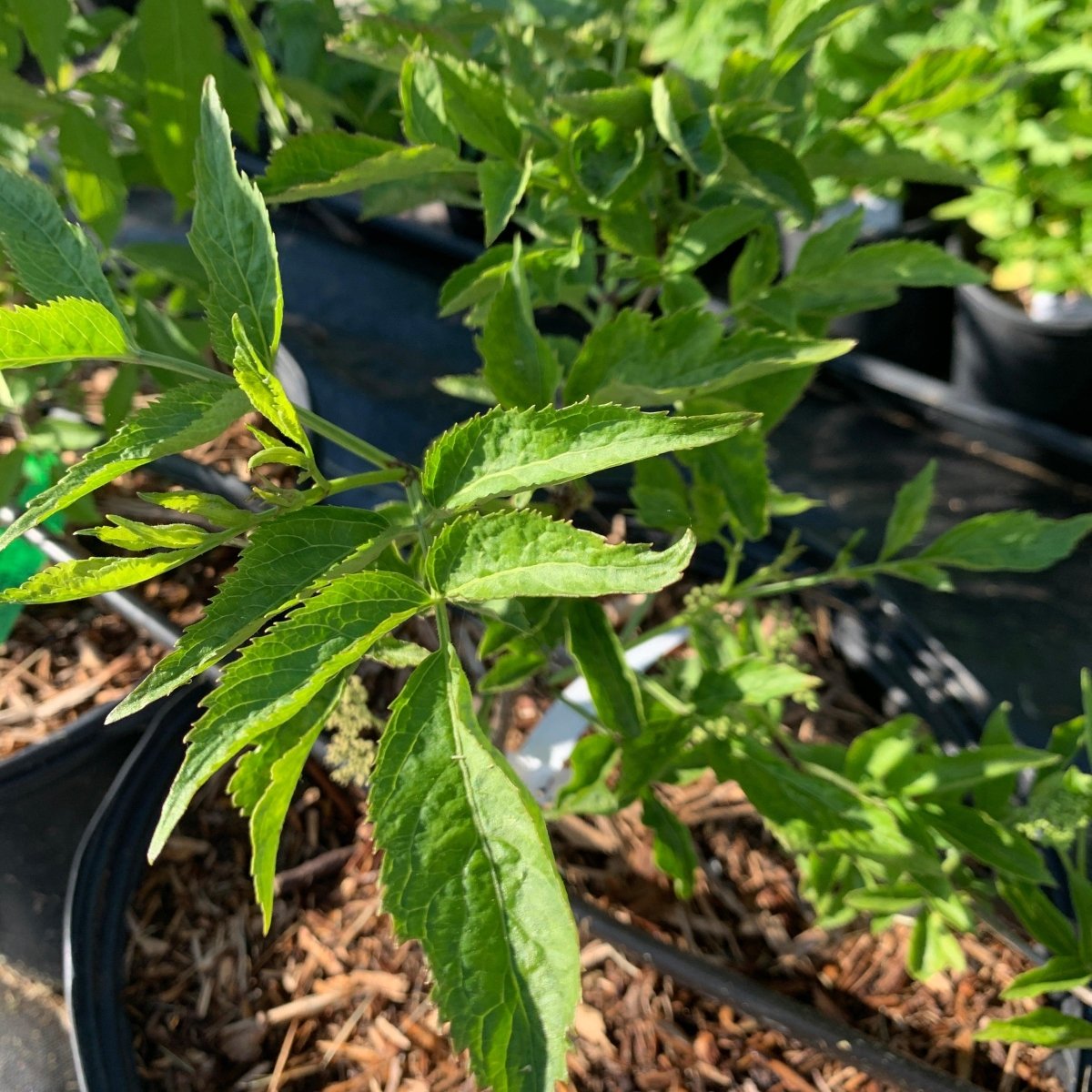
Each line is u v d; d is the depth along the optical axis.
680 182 1.33
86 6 3.34
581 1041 1.42
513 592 0.61
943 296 2.76
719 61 2.12
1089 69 2.27
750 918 1.56
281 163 1.00
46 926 1.46
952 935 1.31
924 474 1.37
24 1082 1.35
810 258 1.14
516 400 0.92
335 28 1.79
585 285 1.23
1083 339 2.28
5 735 1.58
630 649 1.53
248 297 0.71
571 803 1.19
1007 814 1.22
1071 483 2.44
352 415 2.55
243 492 1.90
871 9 2.28
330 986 1.46
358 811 1.64
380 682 1.71
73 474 0.62
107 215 1.48
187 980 1.45
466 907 0.56
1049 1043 1.09
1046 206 2.52
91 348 0.70
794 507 1.39
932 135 2.16
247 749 1.57
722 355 0.94
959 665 1.74
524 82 1.21
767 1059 1.41
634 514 1.97
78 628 1.75
